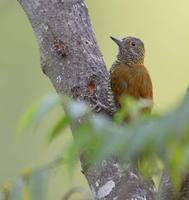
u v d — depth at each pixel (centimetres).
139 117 458
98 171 802
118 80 1099
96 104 904
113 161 799
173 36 2080
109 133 447
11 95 1909
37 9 977
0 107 1883
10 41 1950
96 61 938
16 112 1888
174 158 438
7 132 1833
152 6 2102
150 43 2078
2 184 576
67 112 480
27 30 1947
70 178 467
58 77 928
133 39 1163
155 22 2094
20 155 1738
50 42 947
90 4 2095
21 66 1952
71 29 952
